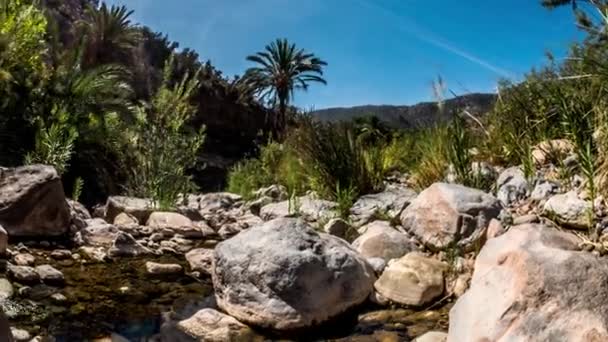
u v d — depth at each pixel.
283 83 30.38
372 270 3.10
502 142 5.05
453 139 4.81
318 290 2.66
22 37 10.55
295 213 5.15
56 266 3.55
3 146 9.91
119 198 5.85
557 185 3.82
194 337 2.50
